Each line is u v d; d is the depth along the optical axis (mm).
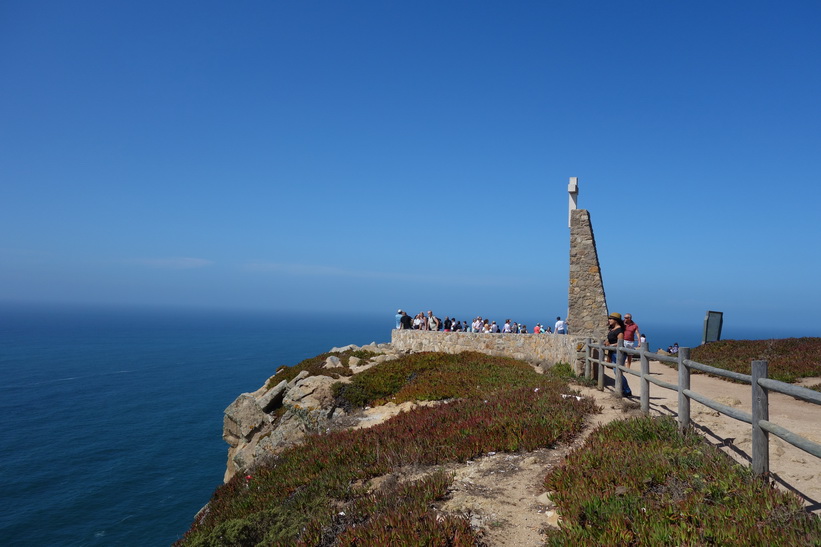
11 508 41750
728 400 13016
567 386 15383
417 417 12984
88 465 52062
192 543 7969
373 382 20453
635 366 24703
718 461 6945
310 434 16406
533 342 25125
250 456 20969
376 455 10375
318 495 9023
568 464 7867
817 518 4980
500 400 13086
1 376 110062
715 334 28766
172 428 66438
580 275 22609
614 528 5516
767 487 5910
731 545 4805
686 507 5625
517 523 6684
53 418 71562
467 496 7664
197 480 48281
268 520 8258
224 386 99125
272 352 178500
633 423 9359
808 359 20078
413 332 32719
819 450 4910
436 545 6023
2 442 59844
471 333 28062
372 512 7598
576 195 23250
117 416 72812
